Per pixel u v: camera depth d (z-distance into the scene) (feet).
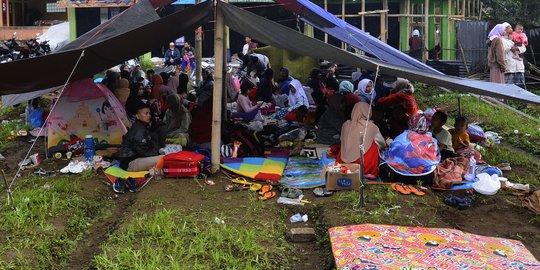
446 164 26.73
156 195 24.91
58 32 85.51
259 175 27.55
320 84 47.21
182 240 20.29
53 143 32.48
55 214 22.81
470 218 23.34
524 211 23.97
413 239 19.97
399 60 35.70
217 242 19.99
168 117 31.68
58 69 28.73
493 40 52.80
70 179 27.66
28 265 18.58
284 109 41.91
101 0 81.71
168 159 27.32
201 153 29.66
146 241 20.29
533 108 49.73
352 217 22.44
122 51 29.96
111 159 31.09
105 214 24.14
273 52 59.77
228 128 32.27
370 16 75.25
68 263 19.90
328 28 37.68
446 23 74.49
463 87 28.12
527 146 37.22
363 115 27.99
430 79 27.99
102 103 32.53
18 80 28.68
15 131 38.04
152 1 36.50
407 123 30.73
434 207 23.93
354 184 25.48
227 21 27.96
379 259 18.22
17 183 27.20
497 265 17.92
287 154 31.91
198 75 54.49
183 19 28.22
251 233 20.63
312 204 24.40
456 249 19.11
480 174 26.50
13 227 21.16
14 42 73.51
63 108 32.42
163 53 84.02
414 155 25.93
